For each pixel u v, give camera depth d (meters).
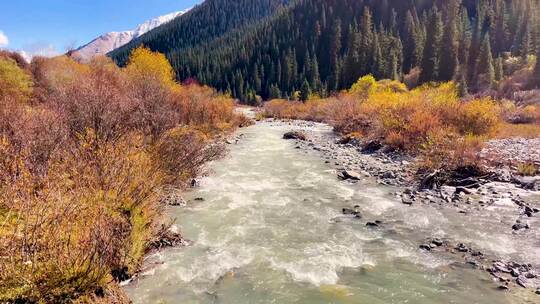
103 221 4.43
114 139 7.07
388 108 18.08
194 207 7.63
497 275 4.78
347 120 21.72
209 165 11.76
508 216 6.96
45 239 3.76
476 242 5.83
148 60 30.31
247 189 9.16
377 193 8.86
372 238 6.11
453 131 13.87
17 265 3.48
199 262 5.18
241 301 4.27
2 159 5.05
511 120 26.88
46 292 3.50
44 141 5.97
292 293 4.44
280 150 15.54
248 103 90.31
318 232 6.38
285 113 41.47
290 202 8.14
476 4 112.12
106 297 3.91
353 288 4.54
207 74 120.25
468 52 68.12
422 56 68.19
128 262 4.63
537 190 8.41
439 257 5.37
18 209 4.24
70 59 22.47
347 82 71.88
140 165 6.44
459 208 7.55
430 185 9.23
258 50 125.62
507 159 10.84
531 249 5.54
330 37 107.81
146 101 10.51
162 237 5.78
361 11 120.38
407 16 101.94
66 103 7.86
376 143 15.10
